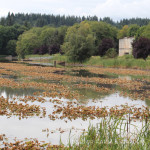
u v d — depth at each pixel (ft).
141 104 43.42
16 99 45.83
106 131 23.76
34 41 353.72
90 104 42.55
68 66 155.94
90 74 100.99
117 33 335.67
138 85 69.46
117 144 21.50
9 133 27.48
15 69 118.32
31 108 37.50
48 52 312.91
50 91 55.98
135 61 132.36
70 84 68.95
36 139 25.70
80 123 31.30
